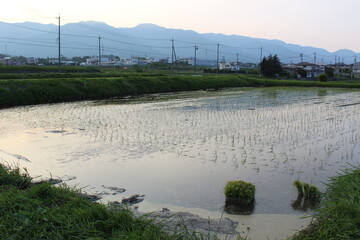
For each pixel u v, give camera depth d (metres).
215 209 6.11
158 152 9.94
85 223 4.50
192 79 38.31
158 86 33.12
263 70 65.62
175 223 5.38
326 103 24.41
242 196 6.28
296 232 5.13
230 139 11.81
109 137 11.84
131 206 6.16
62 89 24.64
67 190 6.04
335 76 76.44
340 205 4.92
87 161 9.01
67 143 10.98
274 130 13.62
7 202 5.09
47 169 8.32
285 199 6.59
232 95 30.28
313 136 12.59
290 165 8.88
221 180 7.66
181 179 7.69
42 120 15.47
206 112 18.53
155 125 14.25
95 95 26.42
